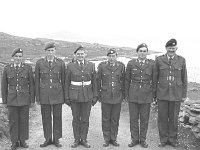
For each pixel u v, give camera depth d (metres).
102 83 6.71
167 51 6.49
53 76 6.45
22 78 6.34
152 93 6.63
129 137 7.44
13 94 6.30
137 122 6.76
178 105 6.51
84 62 6.59
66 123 8.62
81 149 6.59
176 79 6.43
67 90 6.55
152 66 6.57
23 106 6.45
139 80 6.55
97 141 7.14
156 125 7.97
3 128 7.15
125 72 6.72
